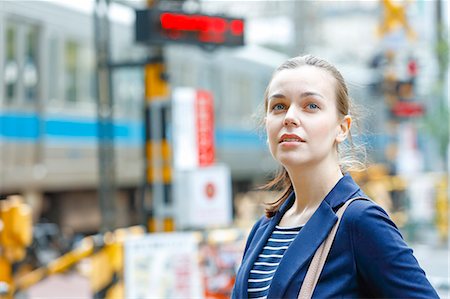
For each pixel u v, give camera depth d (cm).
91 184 1608
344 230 214
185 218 789
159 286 682
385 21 1577
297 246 219
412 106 1670
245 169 2288
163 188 793
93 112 1595
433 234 1566
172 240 691
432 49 1819
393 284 207
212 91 2080
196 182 792
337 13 3272
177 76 1852
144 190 799
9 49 1345
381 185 1383
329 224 216
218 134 2108
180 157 843
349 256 213
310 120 227
